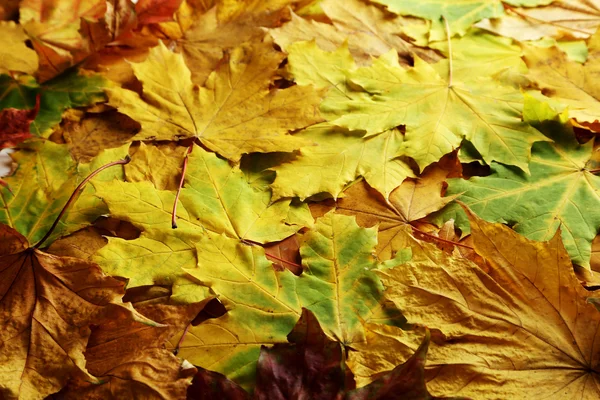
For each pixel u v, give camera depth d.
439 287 0.58
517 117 0.67
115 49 0.71
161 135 0.66
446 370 0.56
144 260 0.60
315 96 0.67
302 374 0.55
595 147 0.67
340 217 0.61
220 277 0.59
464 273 0.58
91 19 0.71
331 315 0.58
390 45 0.73
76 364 0.56
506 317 0.58
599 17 0.75
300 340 0.56
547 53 0.71
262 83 0.68
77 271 0.58
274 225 0.62
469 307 0.58
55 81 0.68
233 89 0.68
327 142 0.66
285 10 0.73
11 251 0.58
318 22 0.74
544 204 0.63
